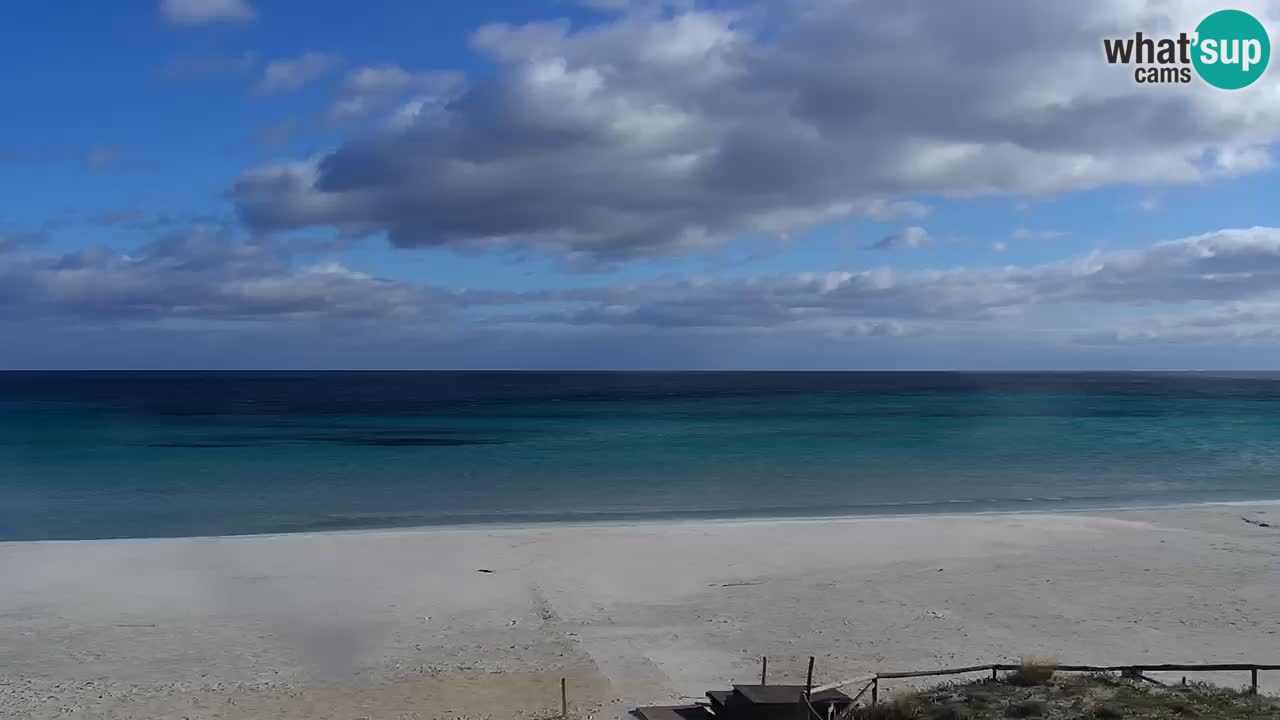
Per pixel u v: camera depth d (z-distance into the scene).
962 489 44.31
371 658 19.52
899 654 19.73
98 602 23.41
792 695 15.00
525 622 22.03
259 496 41.44
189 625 21.62
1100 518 34.72
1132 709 13.74
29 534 33.62
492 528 33.50
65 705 16.80
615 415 95.44
